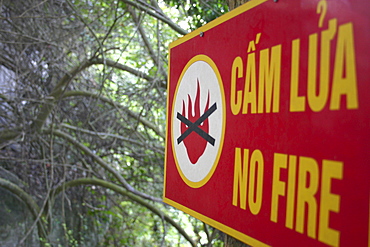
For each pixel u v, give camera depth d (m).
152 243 9.77
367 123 0.79
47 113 6.62
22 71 6.50
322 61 0.85
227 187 1.17
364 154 0.78
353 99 0.78
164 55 6.03
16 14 6.34
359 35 0.77
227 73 1.19
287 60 0.95
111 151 8.38
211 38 1.29
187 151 1.40
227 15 1.21
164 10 6.39
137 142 6.89
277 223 0.96
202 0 4.38
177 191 1.45
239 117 1.13
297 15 0.93
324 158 0.84
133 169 7.78
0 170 7.48
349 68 0.79
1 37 6.24
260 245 1.01
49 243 6.86
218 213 1.20
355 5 0.78
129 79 7.92
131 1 5.12
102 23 6.46
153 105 7.08
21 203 7.80
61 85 6.76
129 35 7.20
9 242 7.34
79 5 6.40
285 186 0.94
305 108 0.89
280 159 0.96
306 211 0.88
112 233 9.25
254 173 1.05
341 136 0.80
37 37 6.34
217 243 6.66
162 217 6.87
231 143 1.16
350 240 0.78
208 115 1.29
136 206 10.09
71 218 8.27
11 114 7.91
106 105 7.47
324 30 0.85
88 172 7.65
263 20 1.05
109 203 9.44
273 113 0.99
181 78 1.47
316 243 0.84
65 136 6.82
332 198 0.81
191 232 9.82
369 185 0.77
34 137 6.51
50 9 6.56
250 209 1.06
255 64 1.07
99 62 6.28
